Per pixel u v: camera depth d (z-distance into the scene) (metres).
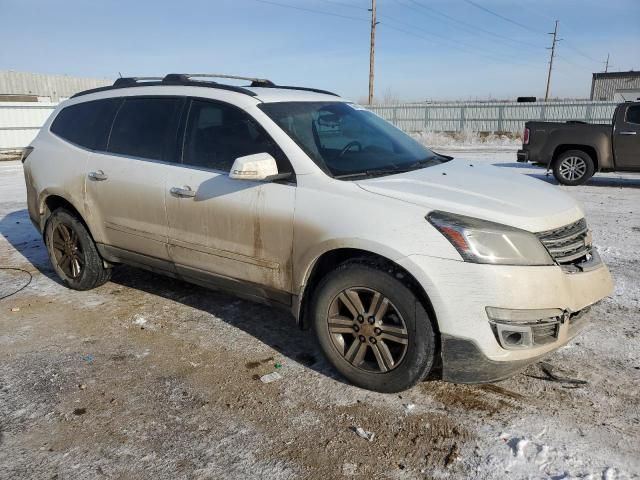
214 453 2.72
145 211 4.17
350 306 3.21
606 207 8.69
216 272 3.88
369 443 2.78
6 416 3.05
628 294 4.69
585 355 3.62
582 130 10.87
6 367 3.61
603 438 2.76
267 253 3.51
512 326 2.78
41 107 21.62
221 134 3.81
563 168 11.24
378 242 2.98
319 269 3.46
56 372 3.54
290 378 3.43
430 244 2.88
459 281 2.81
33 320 4.38
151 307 4.62
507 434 2.82
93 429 2.93
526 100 29.66
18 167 16.33
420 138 26.97
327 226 3.18
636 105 10.38
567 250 3.05
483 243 2.82
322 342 3.37
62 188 4.75
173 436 2.86
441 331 2.88
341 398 3.19
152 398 3.22
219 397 3.23
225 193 3.65
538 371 3.44
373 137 4.04
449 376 2.98
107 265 4.88
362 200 3.13
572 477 2.48
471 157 17.94
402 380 3.08
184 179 3.89
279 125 3.57
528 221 2.93
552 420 2.92
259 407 3.12
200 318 4.38
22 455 2.72
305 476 2.55
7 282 5.31
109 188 4.39
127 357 3.74
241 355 3.75
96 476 2.57
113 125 4.53
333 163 3.46
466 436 2.81
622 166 10.69
